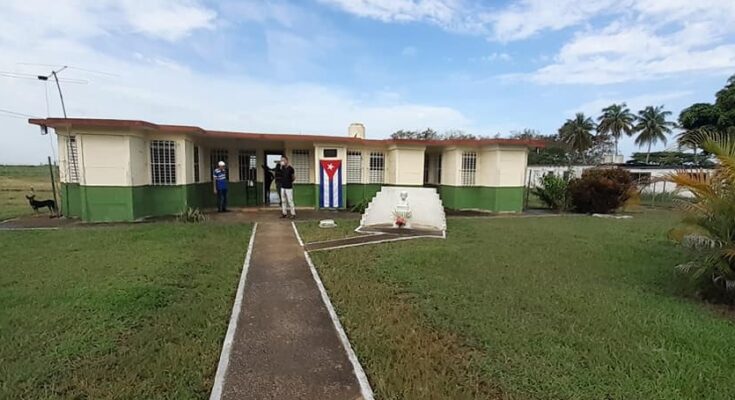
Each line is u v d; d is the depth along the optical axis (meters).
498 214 14.90
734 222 5.07
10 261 6.50
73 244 7.86
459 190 15.86
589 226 11.66
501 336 3.92
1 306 4.46
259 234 9.40
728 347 3.75
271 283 5.63
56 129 11.31
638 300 5.05
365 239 9.06
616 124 50.16
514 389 3.03
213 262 6.64
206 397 2.92
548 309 4.67
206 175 14.61
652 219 13.66
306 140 14.36
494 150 15.27
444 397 2.91
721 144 5.14
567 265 6.78
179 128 11.80
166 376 3.13
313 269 6.42
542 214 15.15
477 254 7.52
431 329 4.13
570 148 47.56
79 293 4.91
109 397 2.84
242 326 4.15
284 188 12.38
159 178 12.05
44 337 3.72
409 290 5.36
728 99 24.20
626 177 16.09
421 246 8.27
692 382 3.13
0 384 2.95
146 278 5.61
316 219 12.07
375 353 3.59
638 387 3.06
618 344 3.79
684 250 5.82
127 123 10.74
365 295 5.12
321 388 3.05
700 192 5.39
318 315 4.48
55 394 2.87
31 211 13.27
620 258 7.34
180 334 3.87
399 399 2.91
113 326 4.01
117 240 8.28
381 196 11.29
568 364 3.38
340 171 14.84
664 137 48.44
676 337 3.96
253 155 15.45
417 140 15.25
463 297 5.07
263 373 3.24
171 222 11.05
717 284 5.15
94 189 10.94
